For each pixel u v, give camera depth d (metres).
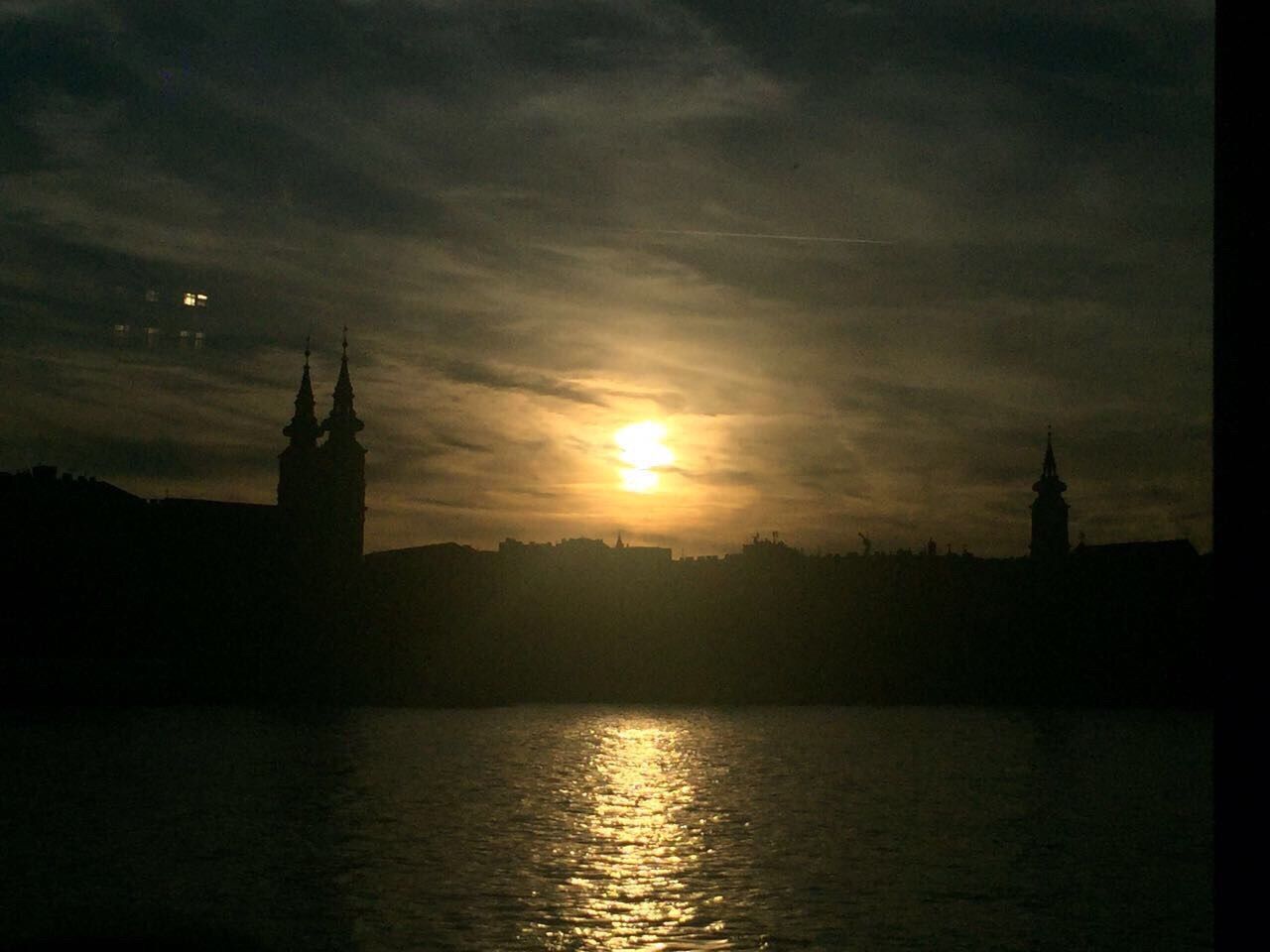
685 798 58.47
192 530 150.75
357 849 44.47
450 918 34.56
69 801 55.03
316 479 156.75
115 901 35.91
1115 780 65.50
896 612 145.62
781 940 32.75
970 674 140.00
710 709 119.69
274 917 34.53
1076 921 34.69
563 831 48.84
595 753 78.06
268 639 141.00
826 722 104.25
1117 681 135.38
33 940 31.70
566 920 34.50
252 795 57.44
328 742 82.19
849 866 42.28
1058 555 153.00
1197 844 46.91
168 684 119.12
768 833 48.81
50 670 117.69
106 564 144.62
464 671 132.88
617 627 143.12
